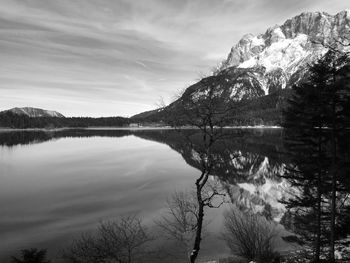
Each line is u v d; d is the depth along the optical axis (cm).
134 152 11338
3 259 2655
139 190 5197
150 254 2539
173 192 4919
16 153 11225
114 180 6112
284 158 8294
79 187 5478
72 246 2764
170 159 9212
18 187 5506
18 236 3155
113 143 15862
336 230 2188
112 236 2422
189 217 3453
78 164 8400
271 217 3762
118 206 4212
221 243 2855
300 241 2600
